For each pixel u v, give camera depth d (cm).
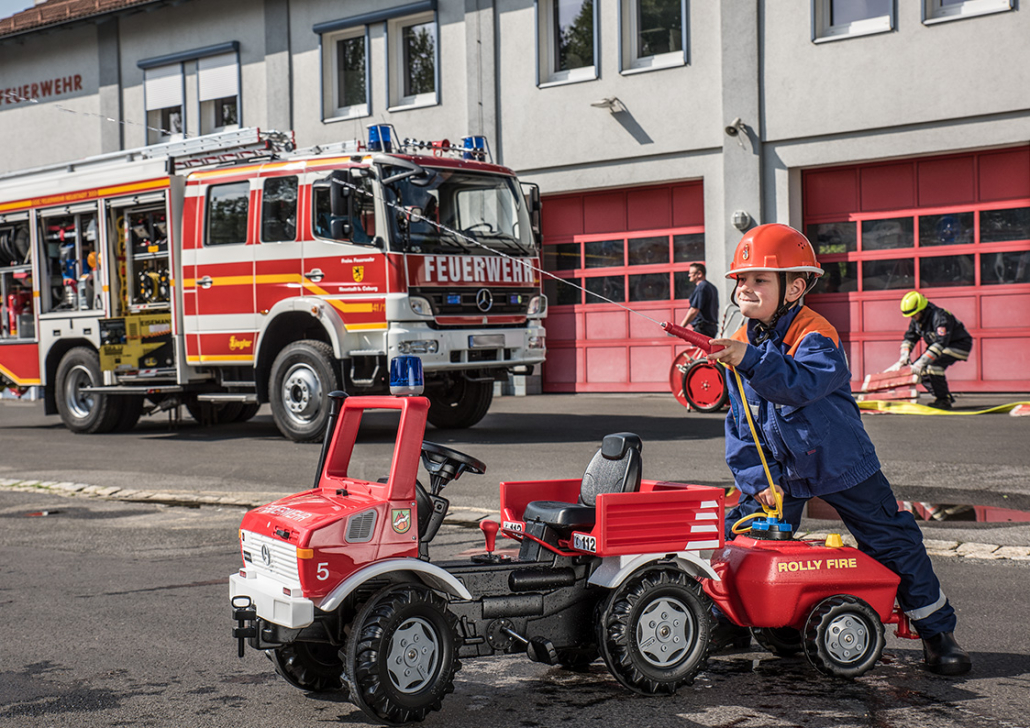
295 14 2112
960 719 371
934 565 605
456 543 677
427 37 1997
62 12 2397
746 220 1669
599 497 392
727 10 1680
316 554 360
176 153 1350
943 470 904
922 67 1545
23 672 443
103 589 591
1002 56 1491
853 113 1598
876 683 412
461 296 1185
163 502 888
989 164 1538
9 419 1747
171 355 1336
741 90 1675
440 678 372
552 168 1864
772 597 405
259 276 1238
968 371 1571
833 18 1623
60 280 1500
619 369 1848
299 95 2120
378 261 1146
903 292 1606
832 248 1655
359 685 361
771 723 370
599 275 1861
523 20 1872
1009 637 468
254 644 382
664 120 1753
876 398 1400
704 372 1431
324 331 1274
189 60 2258
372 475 916
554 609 405
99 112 2386
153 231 1377
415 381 394
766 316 408
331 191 1146
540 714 383
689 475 907
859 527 426
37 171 1511
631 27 1792
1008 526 695
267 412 1750
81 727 378
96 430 1453
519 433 1251
